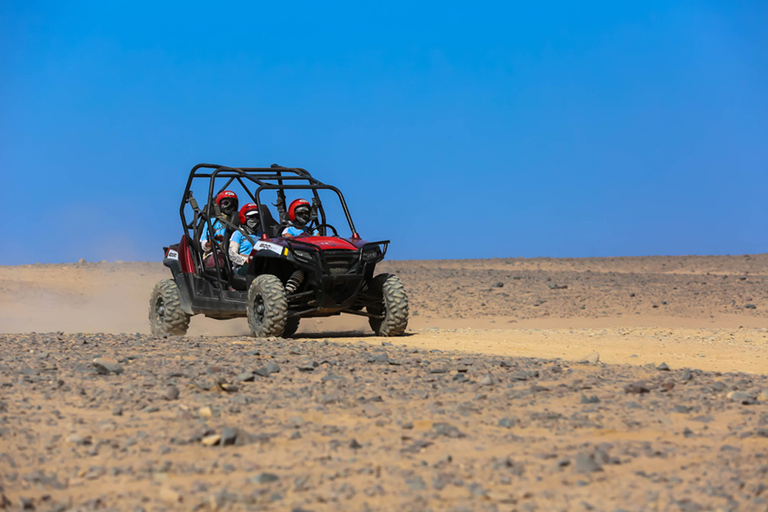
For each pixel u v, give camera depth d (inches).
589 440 427.8
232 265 1032.8
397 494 341.4
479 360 695.7
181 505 327.9
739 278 2272.4
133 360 666.8
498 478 360.2
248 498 333.7
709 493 342.6
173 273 1089.4
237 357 680.4
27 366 629.6
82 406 493.7
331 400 503.8
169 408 486.9
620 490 347.9
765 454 396.8
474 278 2233.0
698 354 842.8
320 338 1002.7
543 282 2133.4
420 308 1749.5
